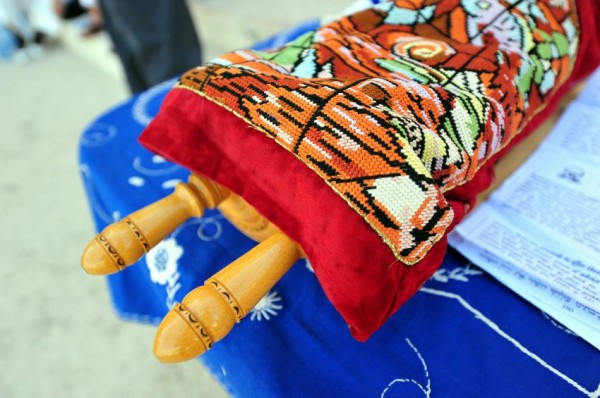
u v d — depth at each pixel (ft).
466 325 1.31
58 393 2.84
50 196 4.39
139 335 3.11
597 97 2.07
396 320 1.34
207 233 1.64
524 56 1.50
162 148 1.29
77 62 6.89
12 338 3.17
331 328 1.34
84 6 6.76
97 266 1.20
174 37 4.34
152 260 1.64
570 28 1.77
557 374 1.18
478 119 1.21
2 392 2.87
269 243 1.20
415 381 1.20
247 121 1.12
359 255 1.02
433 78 1.30
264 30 5.11
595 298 1.27
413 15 1.65
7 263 3.72
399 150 1.01
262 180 1.16
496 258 1.43
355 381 1.22
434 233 1.04
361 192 0.99
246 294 1.09
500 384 1.17
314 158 1.03
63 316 3.28
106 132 2.19
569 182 1.67
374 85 1.14
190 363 2.90
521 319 1.31
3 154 5.07
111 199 1.86
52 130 5.41
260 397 1.23
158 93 2.50
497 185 1.70
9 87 6.44
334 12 5.00
